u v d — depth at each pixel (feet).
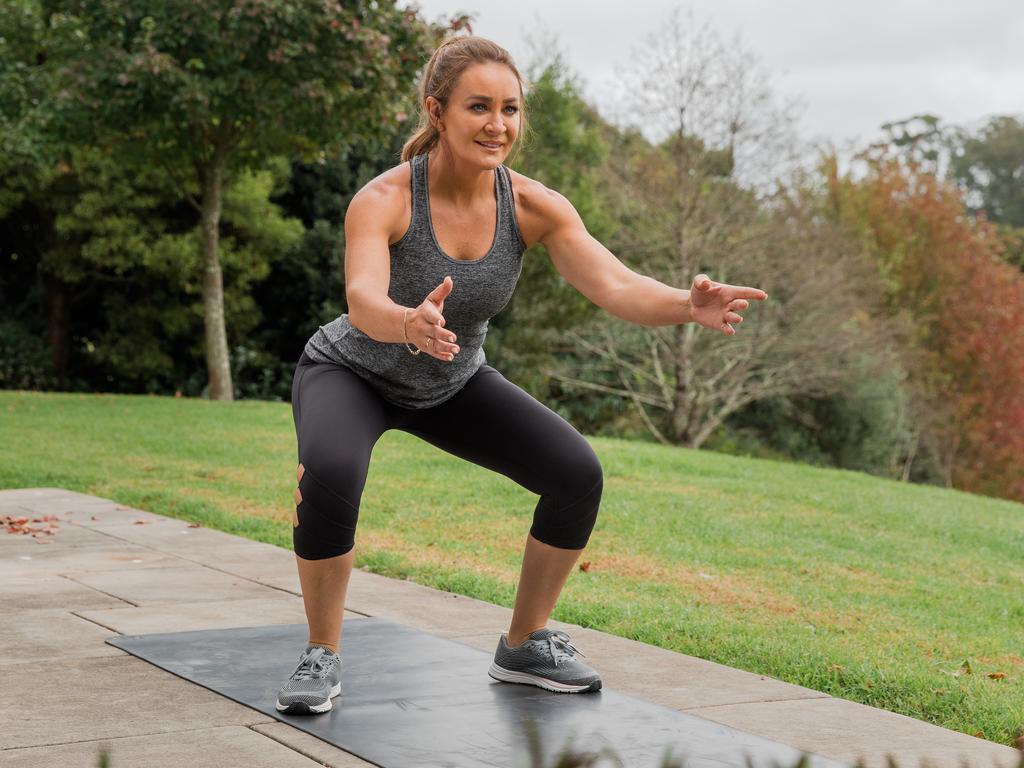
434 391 10.52
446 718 9.89
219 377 51.21
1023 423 79.77
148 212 69.26
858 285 65.36
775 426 73.36
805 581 20.56
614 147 63.10
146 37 43.55
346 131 47.83
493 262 10.39
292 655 11.94
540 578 10.86
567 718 10.00
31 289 75.61
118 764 8.57
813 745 9.68
